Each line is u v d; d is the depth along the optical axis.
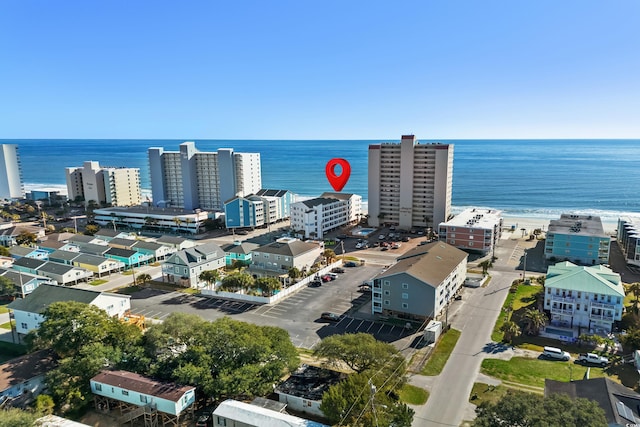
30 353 65.31
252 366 55.38
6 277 98.56
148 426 52.31
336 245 144.38
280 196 185.88
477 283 99.75
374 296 84.38
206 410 54.41
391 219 173.62
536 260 122.69
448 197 166.50
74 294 77.31
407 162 163.75
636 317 78.06
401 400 55.72
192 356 56.97
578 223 131.38
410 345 71.56
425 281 78.38
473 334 75.38
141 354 59.28
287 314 85.69
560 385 50.84
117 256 121.69
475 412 50.06
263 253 110.88
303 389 56.09
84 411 55.69
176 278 107.19
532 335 74.75
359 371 57.56
